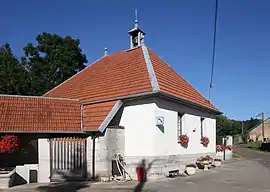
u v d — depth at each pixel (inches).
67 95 845.2
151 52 839.1
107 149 635.5
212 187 533.0
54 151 632.4
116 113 670.5
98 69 880.9
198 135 834.8
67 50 1546.5
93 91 762.8
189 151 770.2
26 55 1553.9
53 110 689.0
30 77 1498.5
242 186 548.4
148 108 639.8
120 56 875.4
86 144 657.0
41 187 541.0
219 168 867.4
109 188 527.5
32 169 611.5
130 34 911.0
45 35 1549.0
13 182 570.9
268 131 3486.7
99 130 625.6
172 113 699.4
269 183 586.2
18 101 676.7
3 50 1583.4
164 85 685.9
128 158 657.0
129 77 720.3
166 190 503.2
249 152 1900.8
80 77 916.6
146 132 636.7
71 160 641.6
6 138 574.9
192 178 648.4
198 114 846.5
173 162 687.1
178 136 727.7
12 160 652.7
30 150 646.5
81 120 688.4
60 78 1539.1
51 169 625.0
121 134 665.6
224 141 1286.9
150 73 684.7
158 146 637.9
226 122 1752.0
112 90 711.7
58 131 640.4
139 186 545.6
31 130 618.2
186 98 747.4
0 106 647.8
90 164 644.1
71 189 519.5
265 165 995.9
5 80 1397.6
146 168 629.0
